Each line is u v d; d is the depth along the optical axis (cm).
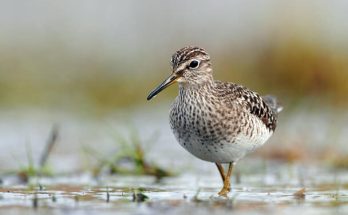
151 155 1543
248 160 1508
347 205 1029
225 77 2133
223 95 1190
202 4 2520
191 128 1180
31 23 2498
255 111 1212
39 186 1212
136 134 1600
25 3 2580
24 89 2138
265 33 2231
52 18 2525
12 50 2336
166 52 2289
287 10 2230
